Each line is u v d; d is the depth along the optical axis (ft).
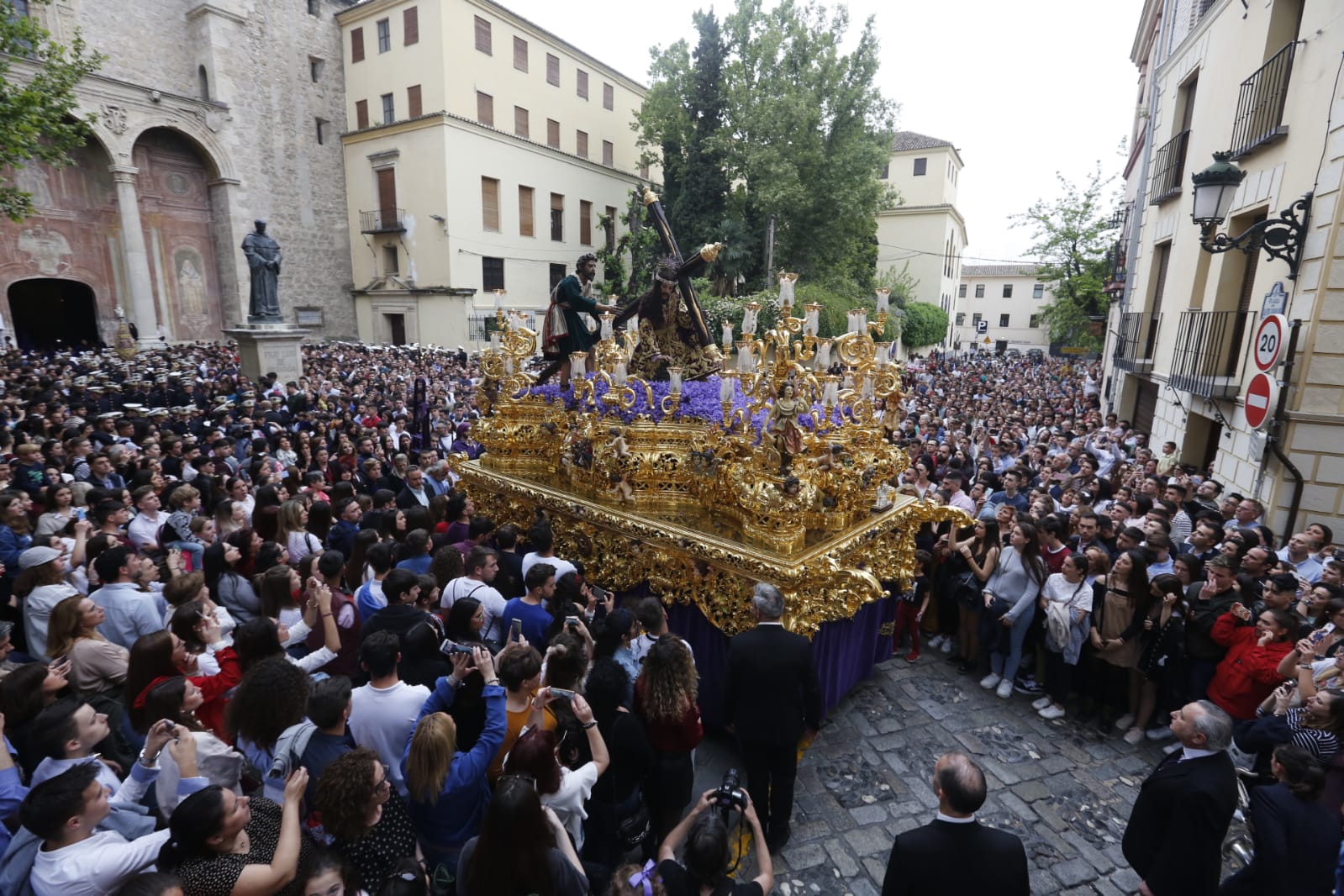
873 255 135.03
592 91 128.67
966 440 39.96
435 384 64.13
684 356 25.71
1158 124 48.65
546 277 122.93
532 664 11.63
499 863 8.50
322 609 15.03
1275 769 11.23
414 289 110.63
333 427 39.60
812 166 102.68
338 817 9.12
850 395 19.51
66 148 88.43
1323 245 22.99
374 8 107.45
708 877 8.44
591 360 23.94
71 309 99.19
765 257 109.60
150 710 10.98
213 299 106.22
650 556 18.75
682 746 12.53
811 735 18.30
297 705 11.32
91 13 89.30
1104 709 18.97
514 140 113.39
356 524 21.90
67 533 19.69
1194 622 17.07
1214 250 25.84
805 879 13.60
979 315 222.69
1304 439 23.68
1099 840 14.78
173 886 7.35
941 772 9.50
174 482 24.16
